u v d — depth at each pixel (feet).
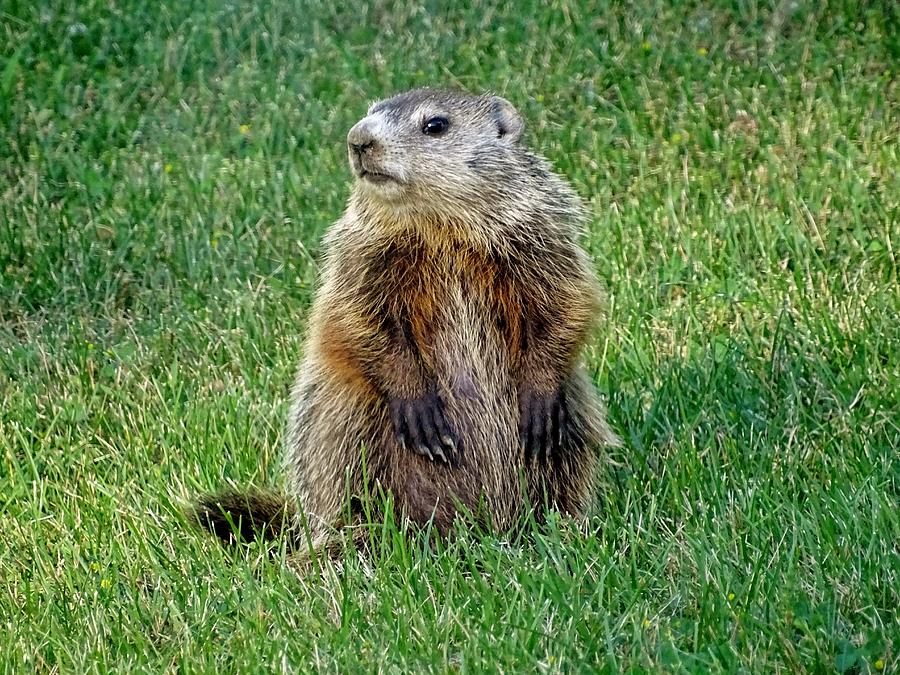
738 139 49.16
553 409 30.68
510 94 52.60
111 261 45.21
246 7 59.16
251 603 27.73
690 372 37.17
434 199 30.37
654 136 50.11
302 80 54.70
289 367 38.91
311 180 48.52
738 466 32.27
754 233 43.78
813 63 53.26
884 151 47.03
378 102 32.45
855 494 29.68
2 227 46.57
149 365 40.16
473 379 30.86
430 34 56.95
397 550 28.71
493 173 30.86
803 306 39.75
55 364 40.19
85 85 55.21
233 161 50.26
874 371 36.52
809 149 48.01
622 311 40.63
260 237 46.21
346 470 31.14
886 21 55.06
